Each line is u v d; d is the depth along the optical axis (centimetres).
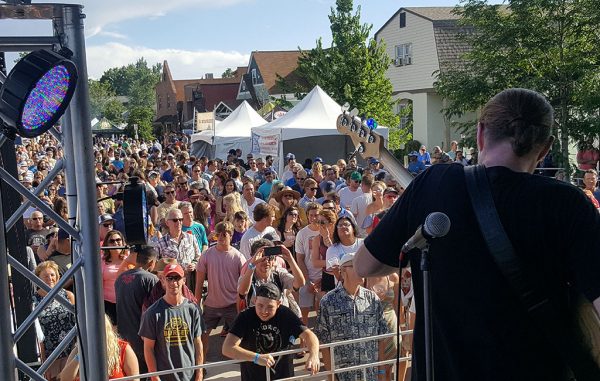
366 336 529
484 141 182
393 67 3434
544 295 163
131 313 588
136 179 335
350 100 2842
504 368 165
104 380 320
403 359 529
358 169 1419
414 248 180
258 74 5338
